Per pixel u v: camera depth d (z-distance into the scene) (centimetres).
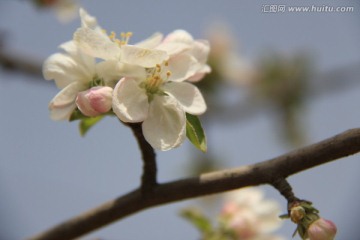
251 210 61
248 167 45
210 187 45
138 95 44
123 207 47
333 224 43
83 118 46
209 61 90
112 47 44
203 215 61
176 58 45
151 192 46
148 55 43
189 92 45
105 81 45
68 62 45
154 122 44
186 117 45
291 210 44
